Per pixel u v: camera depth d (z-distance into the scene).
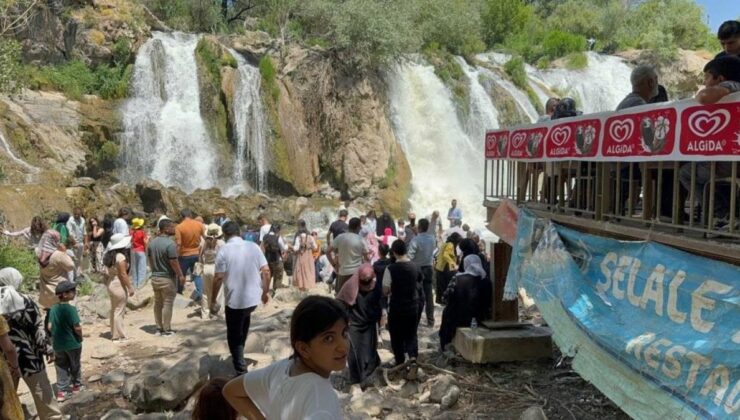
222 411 2.76
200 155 25.67
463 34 36.22
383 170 28.39
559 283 5.47
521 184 7.14
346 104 28.59
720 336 3.66
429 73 31.50
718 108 3.59
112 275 9.03
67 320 6.65
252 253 6.88
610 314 4.74
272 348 8.06
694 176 4.14
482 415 5.97
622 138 4.62
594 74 41.03
